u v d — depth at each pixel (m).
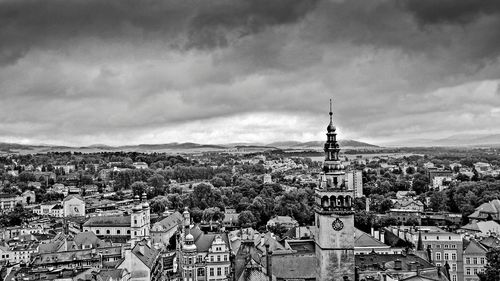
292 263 177.50
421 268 187.62
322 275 162.38
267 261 176.12
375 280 175.75
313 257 178.38
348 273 161.88
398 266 190.62
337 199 162.50
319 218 164.12
